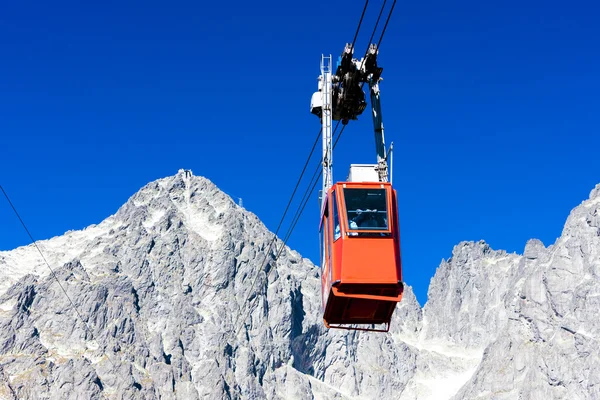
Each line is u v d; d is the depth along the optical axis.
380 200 38.03
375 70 42.16
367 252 37.28
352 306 38.53
